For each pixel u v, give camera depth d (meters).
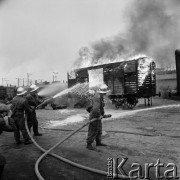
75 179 4.34
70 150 6.20
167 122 10.18
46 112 16.80
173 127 8.99
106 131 8.48
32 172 4.76
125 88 16.95
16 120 6.89
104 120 11.47
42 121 12.04
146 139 7.21
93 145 6.69
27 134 7.03
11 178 4.48
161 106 17.56
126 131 8.42
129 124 10.02
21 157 5.75
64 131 8.96
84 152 5.99
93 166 4.98
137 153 5.79
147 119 11.27
